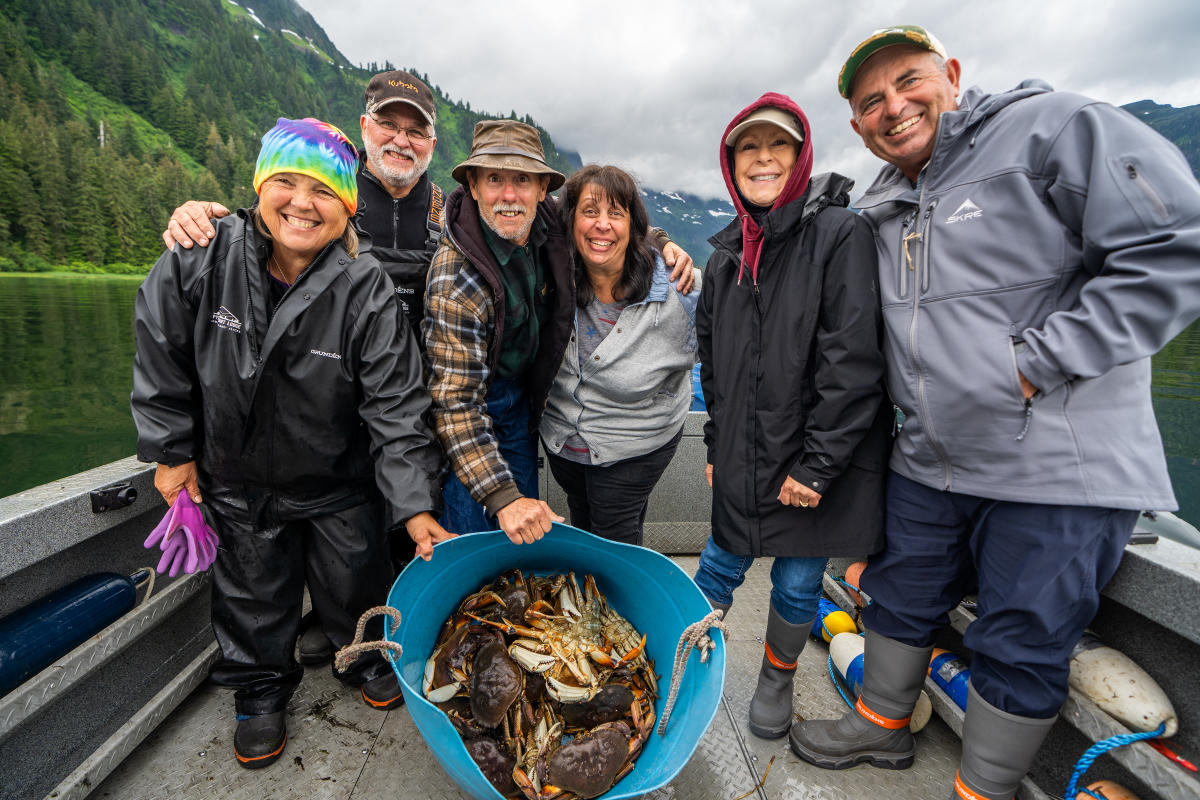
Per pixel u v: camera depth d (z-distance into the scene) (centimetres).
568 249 180
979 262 135
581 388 199
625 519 222
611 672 166
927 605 162
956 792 152
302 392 154
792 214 153
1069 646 133
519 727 148
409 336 163
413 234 231
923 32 141
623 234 175
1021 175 130
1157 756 125
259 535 167
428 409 164
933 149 150
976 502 145
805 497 156
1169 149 116
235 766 173
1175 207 111
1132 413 127
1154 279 111
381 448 157
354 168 155
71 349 2484
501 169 152
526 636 167
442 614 174
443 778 169
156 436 148
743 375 168
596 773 131
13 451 1403
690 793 167
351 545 178
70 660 146
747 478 169
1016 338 130
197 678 198
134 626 169
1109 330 115
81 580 164
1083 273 127
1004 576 139
